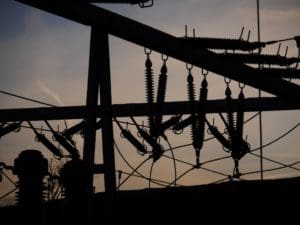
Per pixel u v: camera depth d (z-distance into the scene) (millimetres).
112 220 8320
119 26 7961
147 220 10430
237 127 9453
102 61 8930
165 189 10711
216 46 9188
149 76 8609
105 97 8852
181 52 8531
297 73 9812
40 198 4797
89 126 8969
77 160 5777
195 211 10227
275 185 9984
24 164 4805
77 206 5516
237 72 9102
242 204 9969
